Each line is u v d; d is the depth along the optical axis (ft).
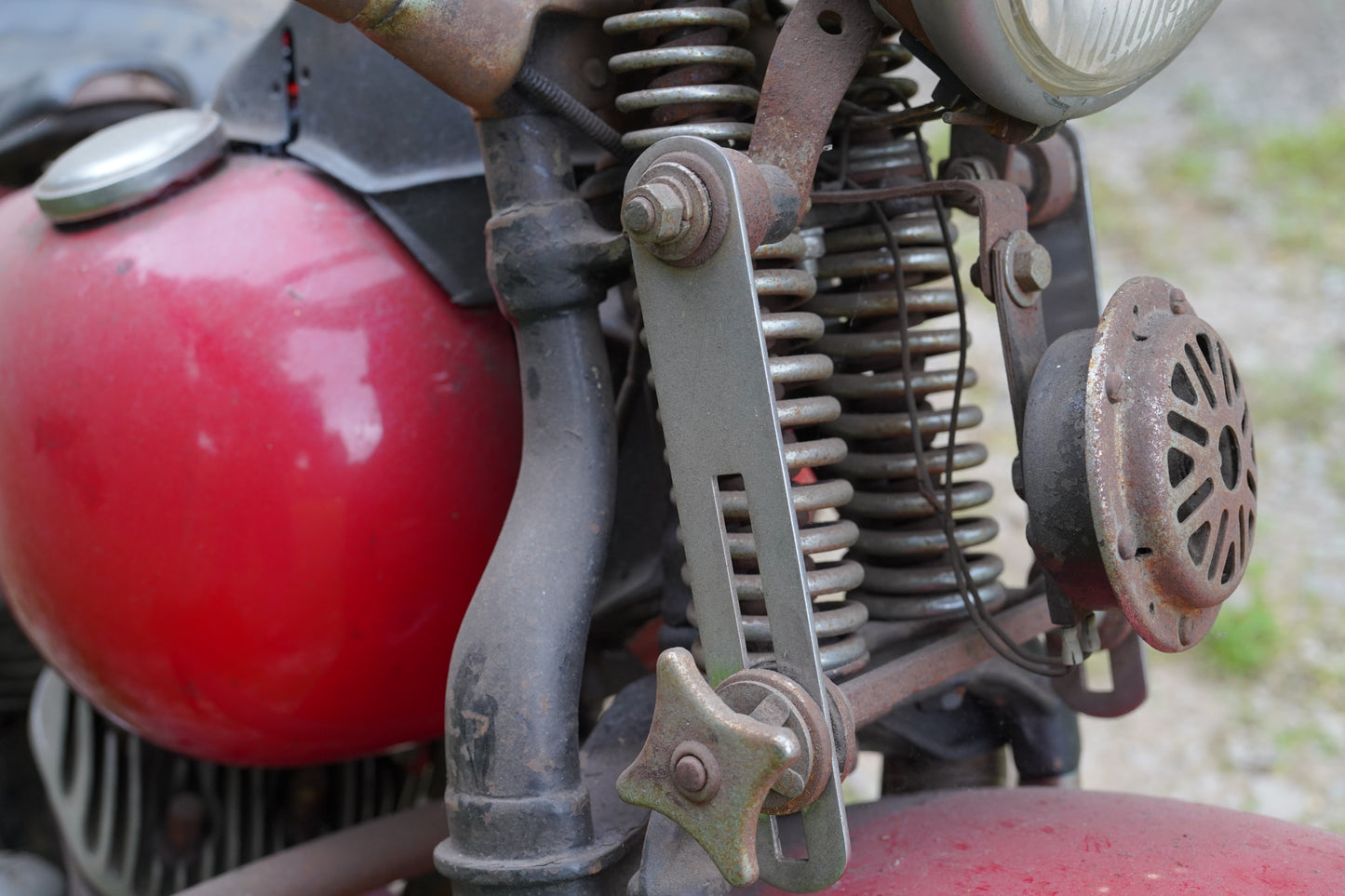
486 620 2.52
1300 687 9.14
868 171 2.97
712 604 2.37
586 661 3.53
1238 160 17.01
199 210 3.29
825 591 2.51
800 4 2.46
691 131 2.56
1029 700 3.72
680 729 2.24
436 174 3.18
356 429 3.05
